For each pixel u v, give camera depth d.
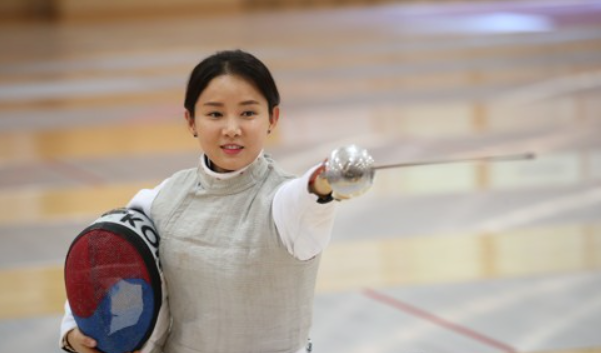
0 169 14.04
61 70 24.89
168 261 4.54
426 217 11.05
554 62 23.20
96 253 4.51
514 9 40.38
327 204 3.98
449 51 26.33
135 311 4.54
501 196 11.81
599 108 17.00
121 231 4.52
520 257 9.55
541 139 14.77
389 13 40.47
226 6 41.53
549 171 12.87
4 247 10.30
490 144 14.58
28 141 16.02
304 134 15.70
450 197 11.85
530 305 8.27
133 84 22.03
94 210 11.70
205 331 4.48
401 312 8.19
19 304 8.63
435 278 9.03
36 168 14.03
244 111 4.35
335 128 16.16
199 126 4.40
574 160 13.35
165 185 4.73
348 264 9.49
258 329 4.43
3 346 7.68
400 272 9.22
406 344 7.46
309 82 21.59
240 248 4.33
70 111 18.83
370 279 9.04
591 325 7.77
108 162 14.28
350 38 30.42
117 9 40.16
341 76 22.36
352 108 18.06
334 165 3.79
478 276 9.05
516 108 17.41
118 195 12.36
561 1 43.19
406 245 10.05
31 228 10.99
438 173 13.02
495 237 10.21
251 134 4.35
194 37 31.78
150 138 15.94
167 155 14.61
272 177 4.43
